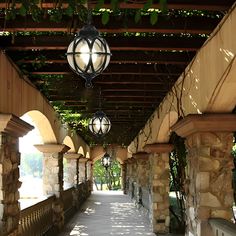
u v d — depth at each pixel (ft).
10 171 16.87
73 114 32.94
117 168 113.80
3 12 13.00
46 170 31.27
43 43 15.30
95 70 11.19
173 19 13.74
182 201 32.35
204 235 16.44
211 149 16.69
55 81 21.45
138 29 13.75
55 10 11.78
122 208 49.60
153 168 32.09
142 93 25.80
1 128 15.55
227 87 14.23
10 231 16.81
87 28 11.09
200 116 15.80
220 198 16.63
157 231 31.50
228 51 12.60
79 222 37.06
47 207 28.25
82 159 61.36
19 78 18.12
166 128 28.32
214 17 13.76
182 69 19.67
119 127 42.57
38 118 25.67
